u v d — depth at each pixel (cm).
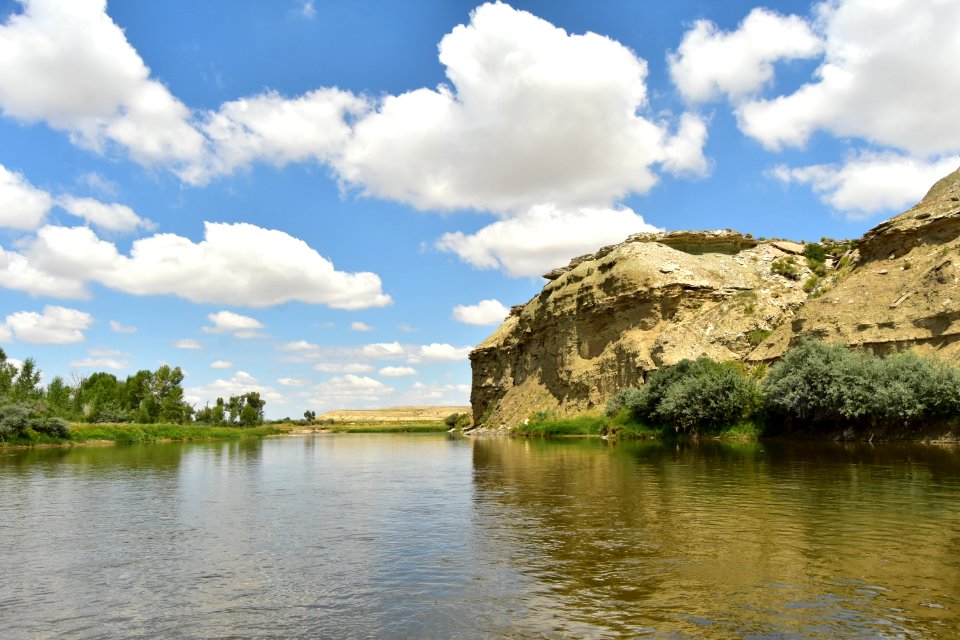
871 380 4269
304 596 1105
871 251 6106
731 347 6794
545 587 1113
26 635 948
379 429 15650
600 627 911
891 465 2819
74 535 1686
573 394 8262
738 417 5250
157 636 934
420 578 1198
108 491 2664
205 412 14400
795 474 2600
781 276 8119
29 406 7881
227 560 1378
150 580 1230
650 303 7675
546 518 1783
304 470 3662
